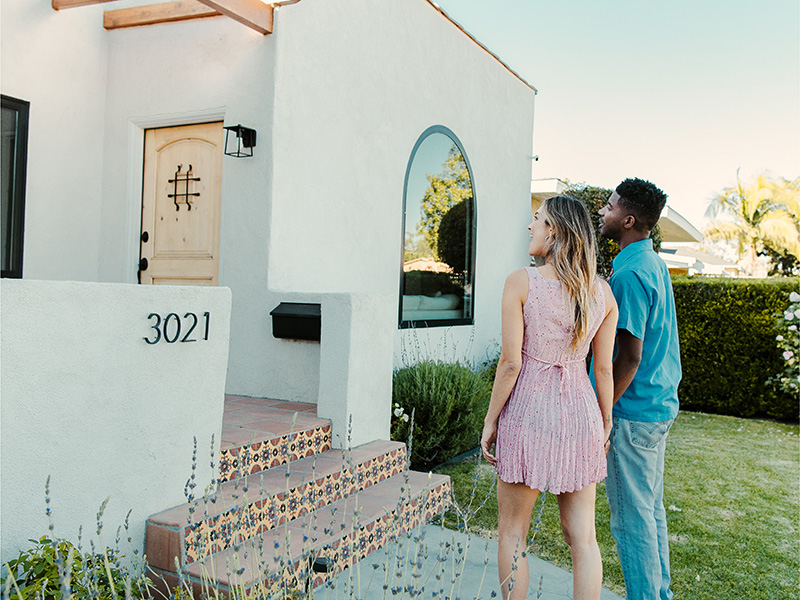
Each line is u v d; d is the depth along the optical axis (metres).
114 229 5.29
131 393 2.69
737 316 8.88
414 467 5.45
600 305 2.47
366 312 4.36
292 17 4.73
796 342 8.11
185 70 4.99
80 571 2.05
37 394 2.32
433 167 6.92
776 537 4.15
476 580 3.26
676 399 2.80
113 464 2.61
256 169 4.67
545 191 10.82
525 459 2.38
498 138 8.52
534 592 3.17
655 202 2.85
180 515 2.78
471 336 7.80
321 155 5.14
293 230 4.86
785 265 32.66
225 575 2.59
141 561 2.47
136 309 2.70
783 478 5.60
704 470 5.83
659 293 2.72
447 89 7.16
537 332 2.42
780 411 8.62
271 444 3.67
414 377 5.61
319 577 3.01
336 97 5.30
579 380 2.45
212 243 4.97
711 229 35.91
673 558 3.77
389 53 6.05
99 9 5.26
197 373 3.02
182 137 5.11
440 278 7.18
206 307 3.05
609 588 3.33
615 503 2.80
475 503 4.55
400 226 6.31
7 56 4.58
